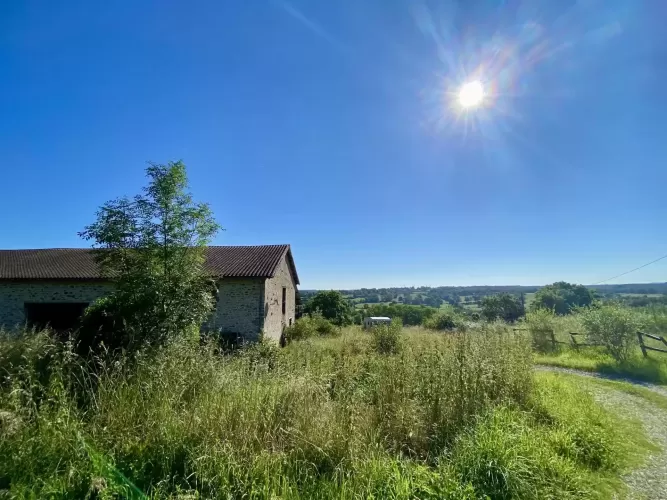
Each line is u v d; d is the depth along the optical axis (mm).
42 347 4586
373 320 30688
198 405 4098
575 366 11953
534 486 3496
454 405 4969
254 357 6020
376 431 4309
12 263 20250
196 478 3162
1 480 3049
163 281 9062
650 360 11211
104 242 9078
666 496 3680
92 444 3471
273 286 20031
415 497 3129
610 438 4957
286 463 3496
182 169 9594
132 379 4410
